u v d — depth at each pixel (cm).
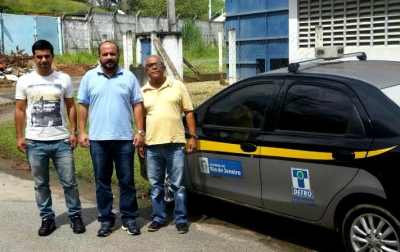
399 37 989
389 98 399
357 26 1057
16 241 492
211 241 481
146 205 598
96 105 477
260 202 468
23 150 493
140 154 498
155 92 487
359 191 389
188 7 5744
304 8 1154
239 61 1530
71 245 480
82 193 654
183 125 523
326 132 416
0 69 2147
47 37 3005
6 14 2767
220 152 494
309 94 438
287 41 1375
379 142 382
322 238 481
